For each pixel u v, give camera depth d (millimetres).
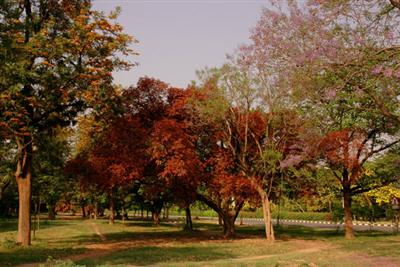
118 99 23438
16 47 17594
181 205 30938
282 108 23656
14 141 23328
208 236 30453
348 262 15094
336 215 34750
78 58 20719
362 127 25453
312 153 24281
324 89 14203
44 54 19344
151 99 28234
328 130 21844
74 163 26094
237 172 27938
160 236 30594
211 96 25031
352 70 13133
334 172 28312
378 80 13055
